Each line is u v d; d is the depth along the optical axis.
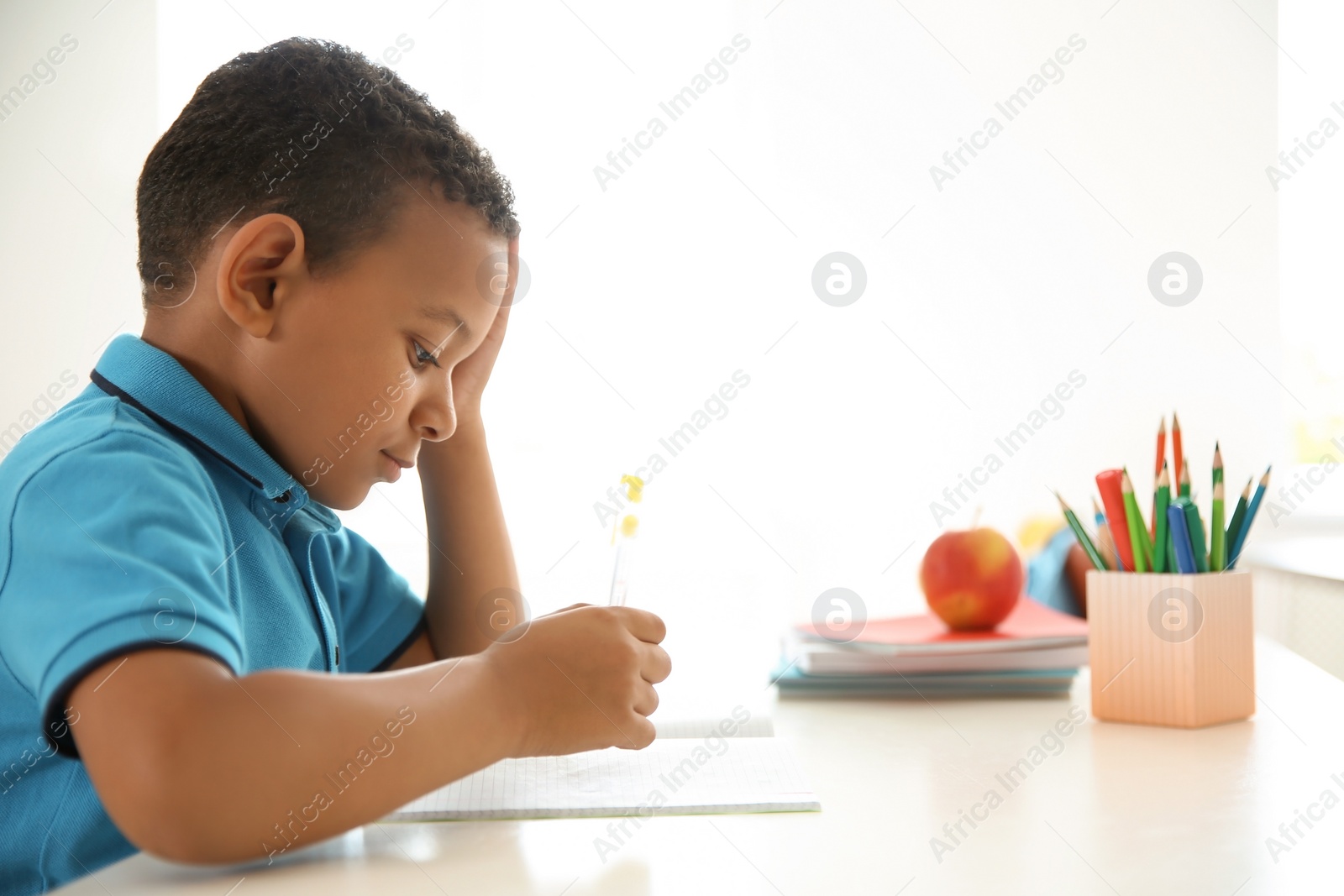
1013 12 1.90
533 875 0.49
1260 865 0.48
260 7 1.99
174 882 0.48
